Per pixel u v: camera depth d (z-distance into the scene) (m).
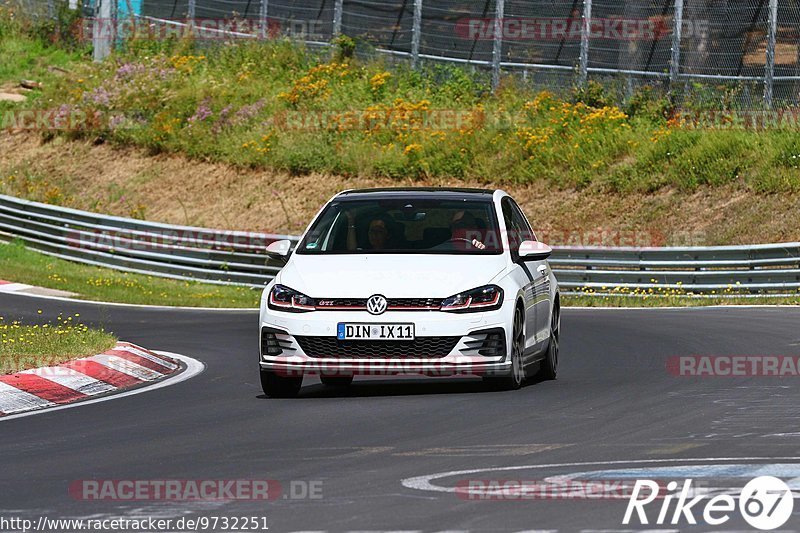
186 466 26.03
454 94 124.88
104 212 119.19
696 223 98.38
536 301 40.00
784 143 101.44
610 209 103.38
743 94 110.75
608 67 119.06
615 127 112.31
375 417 32.59
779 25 109.50
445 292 36.28
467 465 25.12
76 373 41.19
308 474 24.62
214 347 54.53
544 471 24.22
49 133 131.62
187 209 117.88
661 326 60.88
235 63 139.25
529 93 121.94
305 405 35.69
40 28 158.75
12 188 124.25
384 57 132.25
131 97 133.12
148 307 76.94
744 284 77.50
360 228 39.53
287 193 116.56
